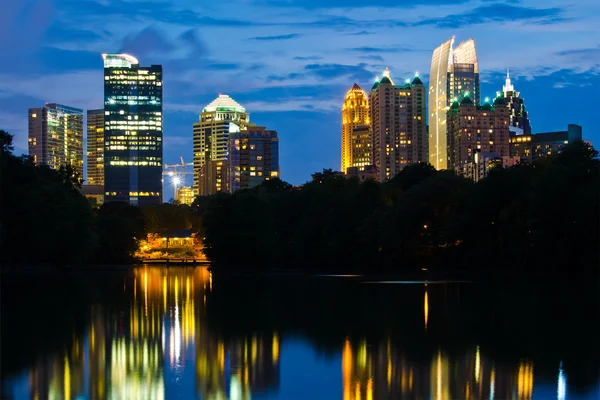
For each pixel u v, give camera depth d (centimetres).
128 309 9419
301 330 7356
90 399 4659
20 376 5262
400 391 4862
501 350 6181
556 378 5178
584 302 9781
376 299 10500
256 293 11994
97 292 12394
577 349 6212
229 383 5088
